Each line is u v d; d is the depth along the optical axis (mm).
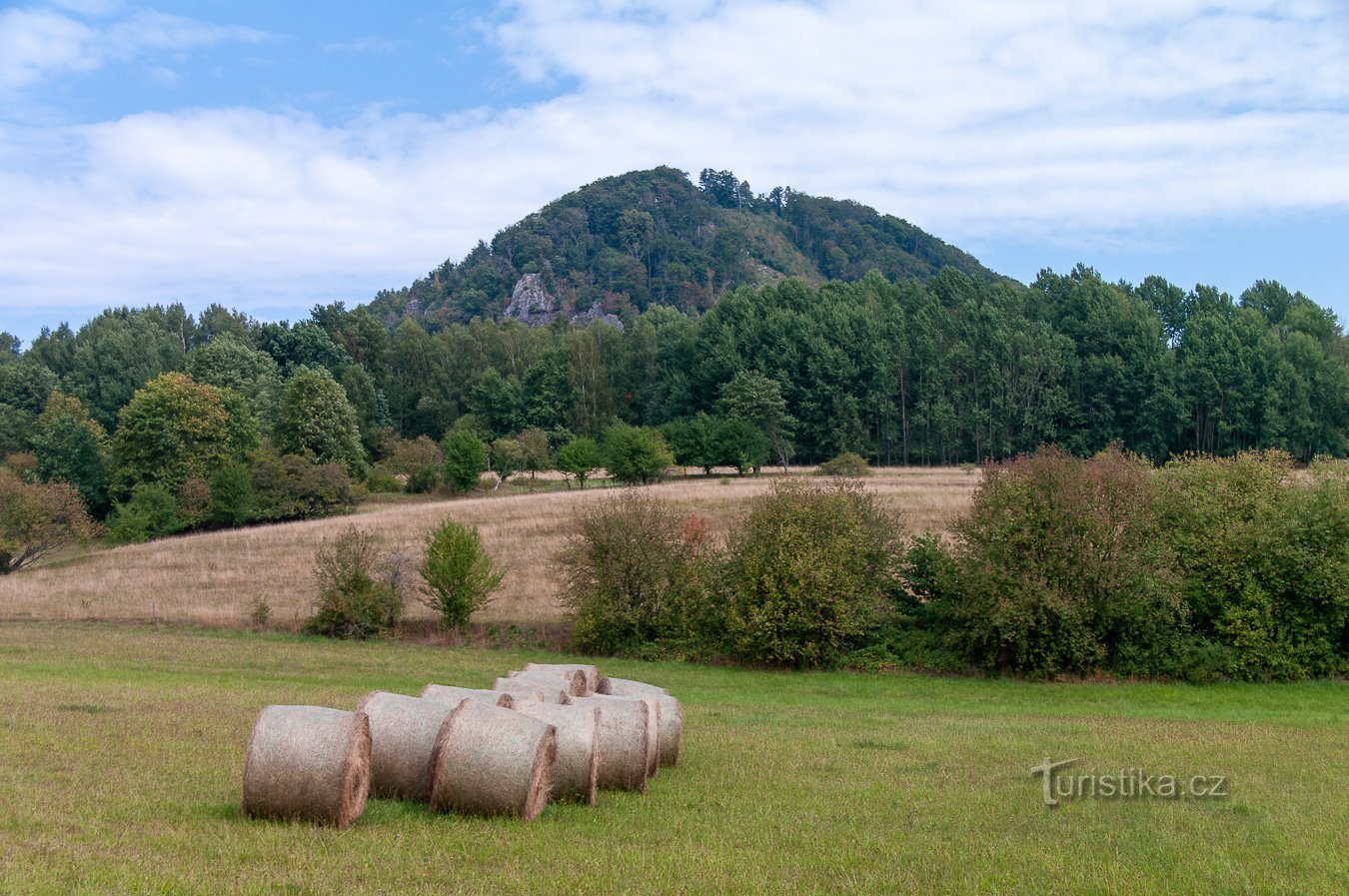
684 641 35969
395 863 9945
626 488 71812
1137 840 12367
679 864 10555
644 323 145875
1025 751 19172
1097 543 31578
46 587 46719
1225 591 31656
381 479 87375
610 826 12258
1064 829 12898
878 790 15312
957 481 72750
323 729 11359
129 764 14336
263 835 10664
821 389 108312
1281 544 31141
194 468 75938
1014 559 32125
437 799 11953
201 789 12867
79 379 114188
